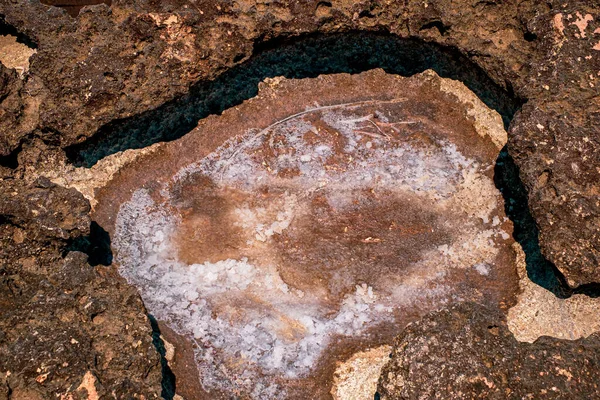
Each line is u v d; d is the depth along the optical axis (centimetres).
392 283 895
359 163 977
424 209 944
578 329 838
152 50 938
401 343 741
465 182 962
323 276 899
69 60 932
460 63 1002
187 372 838
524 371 705
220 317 870
